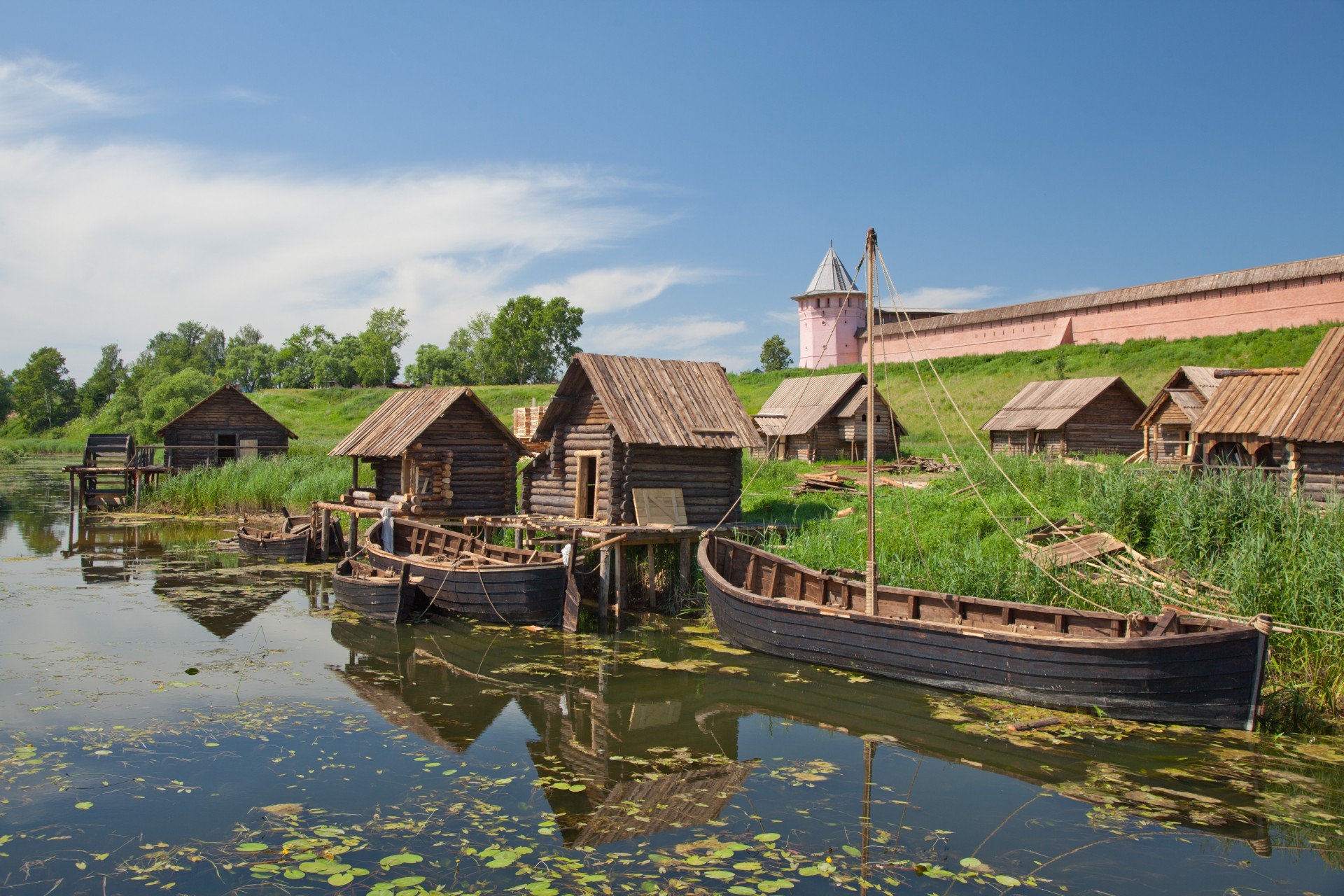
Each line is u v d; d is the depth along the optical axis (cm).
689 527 1898
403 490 2325
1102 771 984
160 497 3806
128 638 1582
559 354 12238
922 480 2836
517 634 1661
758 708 1235
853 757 1041
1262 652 1062
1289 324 5500
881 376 7006
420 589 1839
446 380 11800
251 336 16275
